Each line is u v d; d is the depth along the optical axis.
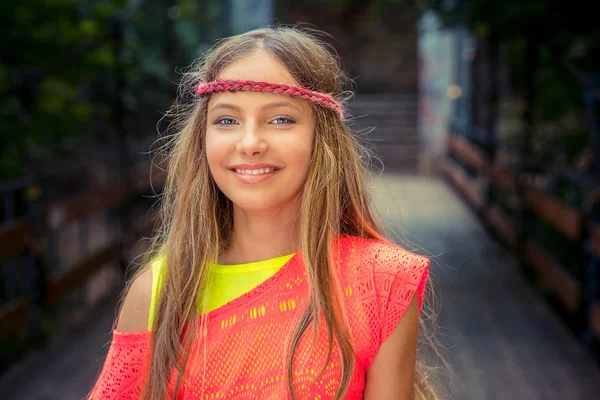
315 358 1.20
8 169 4.68
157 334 1.26
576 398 3.53
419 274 1.25
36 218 4.25
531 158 6.11
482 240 7.38
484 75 9.56
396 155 12.48
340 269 1.24
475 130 9.69
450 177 11.24
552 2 5.19
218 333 1.24
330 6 13.76
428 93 14.88
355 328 1.22
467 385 3.64
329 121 1.26
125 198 6.02
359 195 1.32
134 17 6.01
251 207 1.24
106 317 4.92
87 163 5.93
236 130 1.23
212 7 8.23
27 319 4.09
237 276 1.28
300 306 1.23
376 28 13.88
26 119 4.53
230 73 1.23
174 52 7.28
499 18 5.36
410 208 9.23
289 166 1.23
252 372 1.22
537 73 6.07
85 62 5.39
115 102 6.05
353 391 1.22
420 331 1.60
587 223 4.43
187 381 1.24
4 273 4.45
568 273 5.13
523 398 3.52
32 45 5.05
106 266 6.21
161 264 1.33
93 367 3.97
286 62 1.22
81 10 5.71
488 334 4.47
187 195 1.32
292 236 1.29
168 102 7.43
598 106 4.43
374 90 13.95
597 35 5.29
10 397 3.55
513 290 5.49
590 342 4.23
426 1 5.79
